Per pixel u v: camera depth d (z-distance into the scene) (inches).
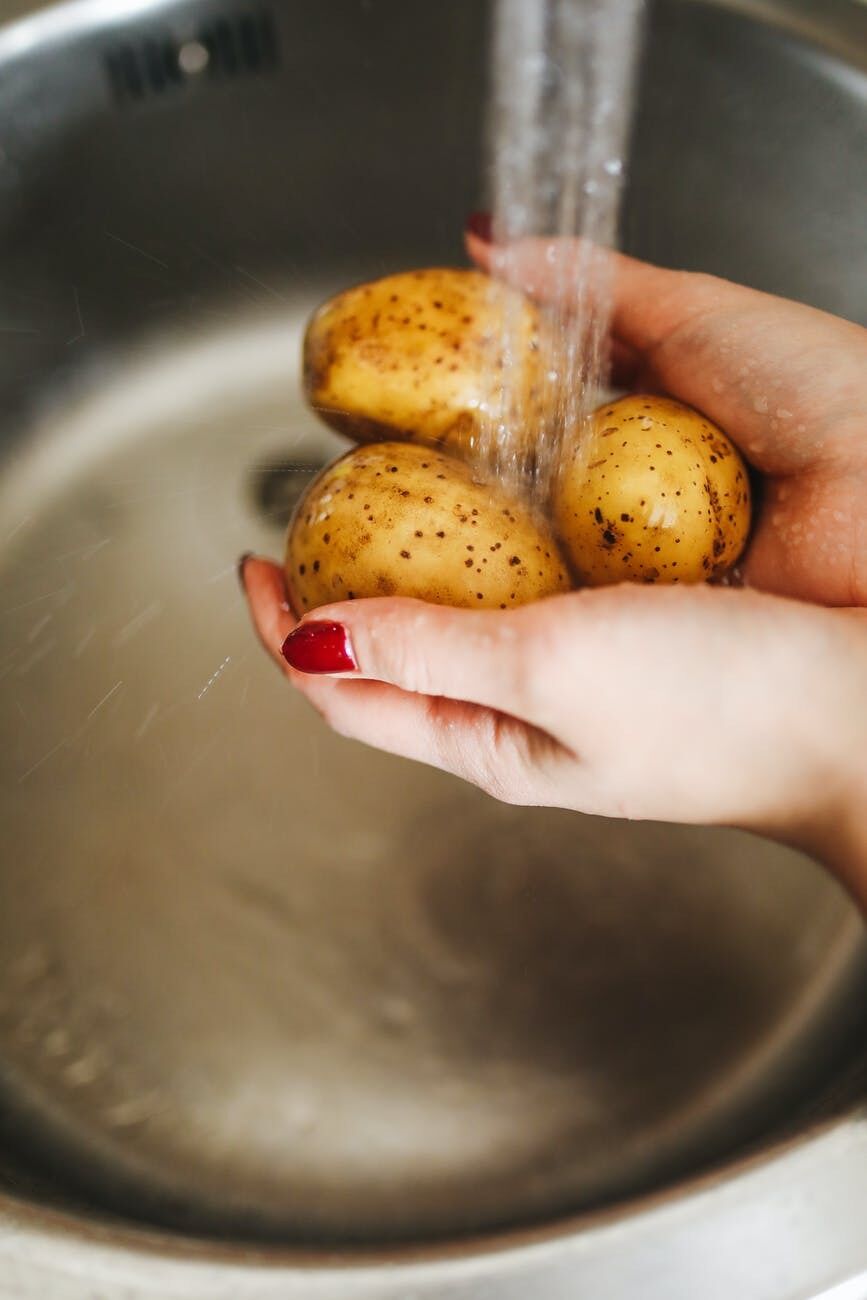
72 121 23.6
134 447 26.0
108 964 21.9
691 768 18.3
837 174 23.1
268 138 24.6
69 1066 21.2
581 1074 21.0
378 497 19.8
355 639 18.5
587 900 22.1
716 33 23.0
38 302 24.9
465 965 21.7
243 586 21.9
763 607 18.0
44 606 24.4
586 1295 16.8
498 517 19.8
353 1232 19.9
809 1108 19.9
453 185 25.3
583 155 24.6
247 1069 21.1
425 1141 20.6
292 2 23.4
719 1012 21.3
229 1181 20.3
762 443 21.7
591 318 23.0
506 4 23.5
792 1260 16.9
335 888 22.3
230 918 22.1
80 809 22.8
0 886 22.4
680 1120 20.6
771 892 22.1
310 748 23.2
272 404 26.4
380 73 24.2
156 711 23.5
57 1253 17.0
